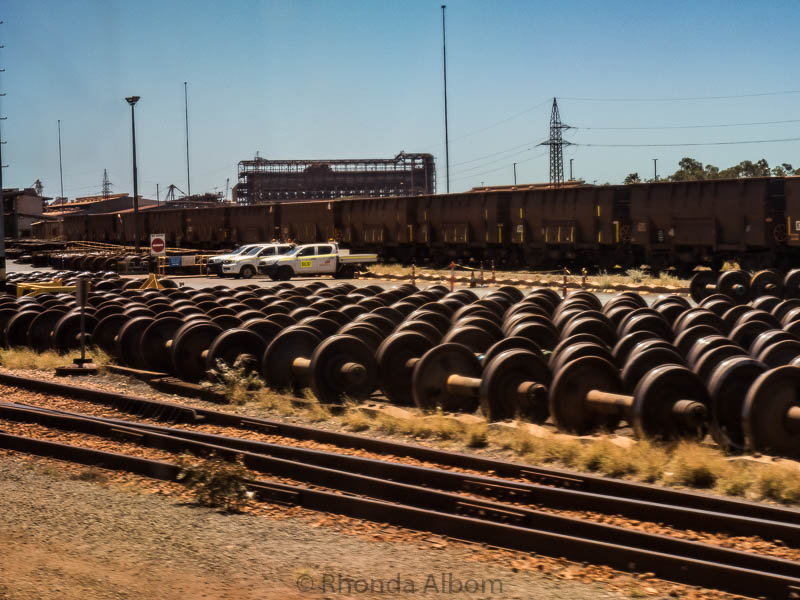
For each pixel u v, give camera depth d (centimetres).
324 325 1842
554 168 10181
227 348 1617
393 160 16438
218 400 1500
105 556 716
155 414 1389
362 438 1173
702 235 3875
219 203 16262
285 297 2586
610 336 1741
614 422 1237
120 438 1206
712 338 1426
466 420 1249
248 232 6606
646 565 698
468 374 1389
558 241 4538
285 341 1555
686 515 823
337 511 870
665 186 4006
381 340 1647
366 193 16188
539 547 749
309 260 4634
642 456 1047
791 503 908
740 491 950
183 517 841
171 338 1814
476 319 1705
